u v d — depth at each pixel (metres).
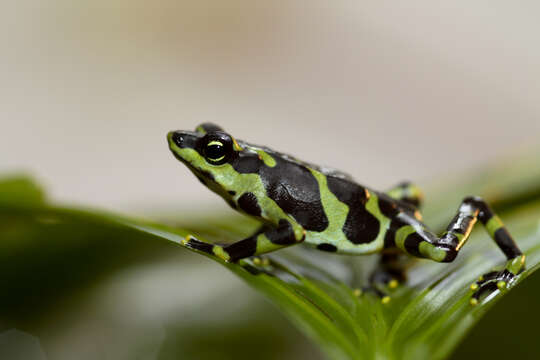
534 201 0.21
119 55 0.45
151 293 0.21
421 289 0.20
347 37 0.49
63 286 0.20
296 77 0.46
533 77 0.44
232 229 0.22
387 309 0.19
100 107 0.42
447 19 0.49
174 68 0.45
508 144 0.41
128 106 0.42
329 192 0.21
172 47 0.47
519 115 0.42
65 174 0.37
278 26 0.49
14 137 0.38
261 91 0.45
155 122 0.41
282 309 0.18
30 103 0.41
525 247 0.20
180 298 0.21
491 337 0.19
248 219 0.22
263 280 0.19
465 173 0.23
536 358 0.19
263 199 0.21
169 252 0.21
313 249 0.21
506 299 0.20
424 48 0.47
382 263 0.21
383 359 0.18
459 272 0.20
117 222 0.19
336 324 0.18
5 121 0.39
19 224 0.20
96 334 0.20
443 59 0.46
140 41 0.47
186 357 0.20
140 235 0.20
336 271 0.20
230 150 0.20
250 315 0.21
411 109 0.44
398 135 0.42
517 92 0.43
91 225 0.20
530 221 0.21
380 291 0.20
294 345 0.20
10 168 0.36
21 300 0.20
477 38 0.47
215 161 0.20
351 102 0.44
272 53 0.48
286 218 0.20
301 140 0.41
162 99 0.43
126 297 0.20
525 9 0.48
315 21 0.50
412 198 0.22
